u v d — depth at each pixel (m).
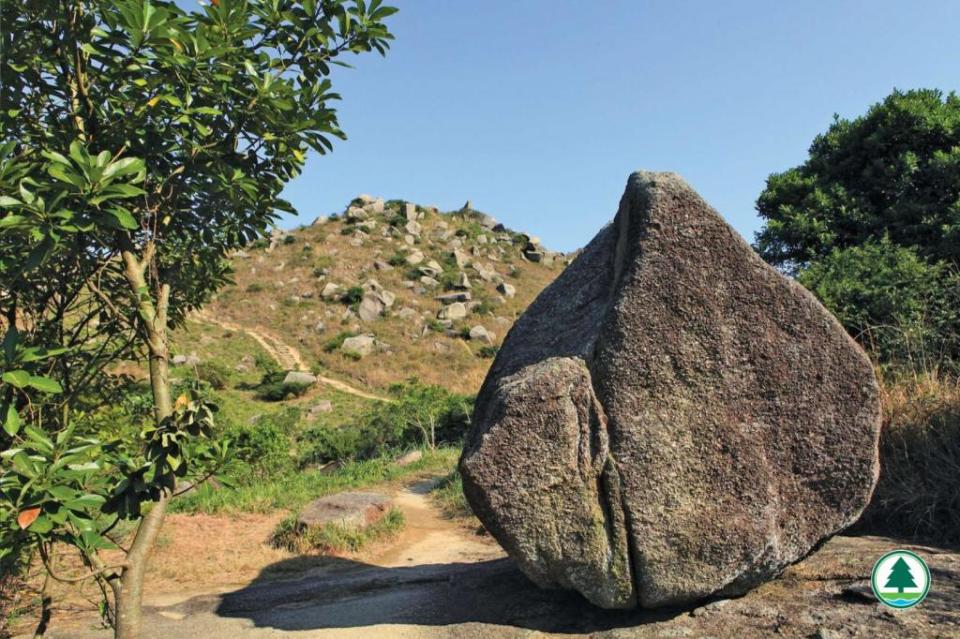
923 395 5.62
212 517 7.76
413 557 6.36
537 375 3.55
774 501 3.57
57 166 2.38
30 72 3.06
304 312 35.41
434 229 50.16
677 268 3.61
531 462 3.50
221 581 5.62
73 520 2.50
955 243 8.85
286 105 3.18
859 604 3.54
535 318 4.42
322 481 10.81
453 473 10.13
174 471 2.77
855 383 3.63
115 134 3.11
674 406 3.57
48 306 3.54
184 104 3.07
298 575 5.73
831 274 8.12
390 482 10.67
